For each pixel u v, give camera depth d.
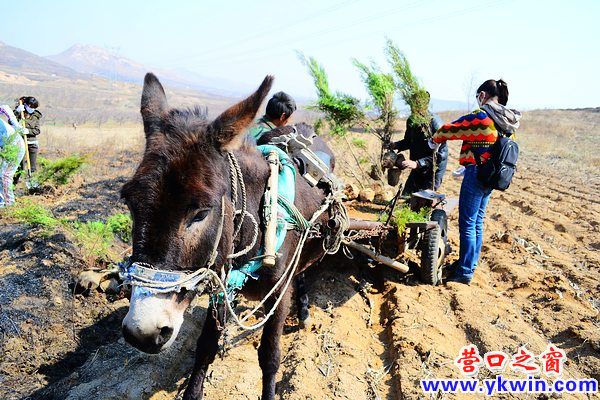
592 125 45.47
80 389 4.05
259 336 5.07
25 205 7.86
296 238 3.84
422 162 7.12
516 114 5.83
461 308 5.58
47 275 5.61
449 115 45.38
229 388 4.20
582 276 6.81
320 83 8.84
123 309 5.46
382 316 5.70
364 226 5.48
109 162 15.34
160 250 2.53
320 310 5.65
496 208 10.94
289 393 4.12
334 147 12.46
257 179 3.40
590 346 4.90
